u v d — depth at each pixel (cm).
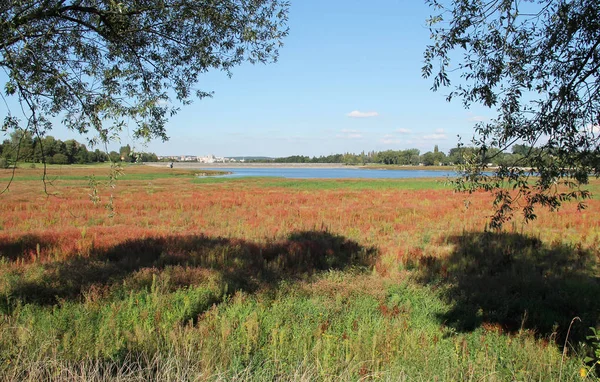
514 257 1117
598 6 439
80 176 5906
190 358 476
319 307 707
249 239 1352
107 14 534
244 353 525
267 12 641
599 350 466
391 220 1888
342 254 1156
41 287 745
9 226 1529
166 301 693
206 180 6519
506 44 490
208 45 634
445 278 922
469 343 599
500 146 505
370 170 18775
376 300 766
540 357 527
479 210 2202
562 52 480
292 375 452
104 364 454
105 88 591
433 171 17288
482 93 496
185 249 1128
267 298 745
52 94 531
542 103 483
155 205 2361
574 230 1606
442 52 491
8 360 437
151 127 582
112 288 744
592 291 820
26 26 502
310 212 2086
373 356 494
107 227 1516
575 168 465
